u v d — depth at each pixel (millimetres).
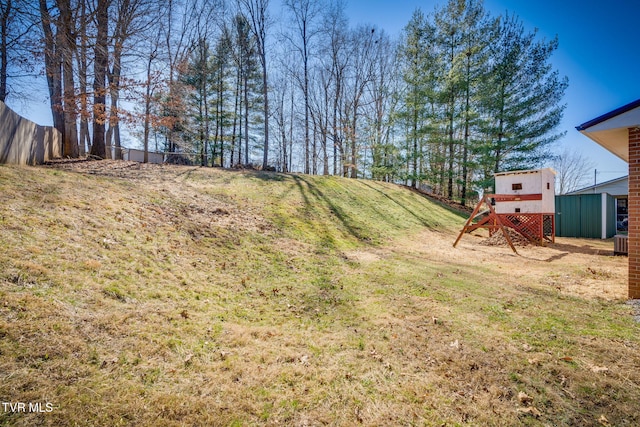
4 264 3311
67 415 1967
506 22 18375
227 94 25516
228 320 3785
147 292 3920
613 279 6422
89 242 4520
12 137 7238
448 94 19562
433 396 2566
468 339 3600
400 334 3711
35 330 2617
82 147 15375
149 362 2658
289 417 2248
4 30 9836
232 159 27656
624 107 4992
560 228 16344
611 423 2291
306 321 4047
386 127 26031
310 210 11141
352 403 2443
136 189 7758
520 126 17875
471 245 11258
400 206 15586
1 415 1863
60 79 12000
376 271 6676
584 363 3096
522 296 5238
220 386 2514
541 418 2342
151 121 13023
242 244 6828
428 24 20328
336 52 23859
